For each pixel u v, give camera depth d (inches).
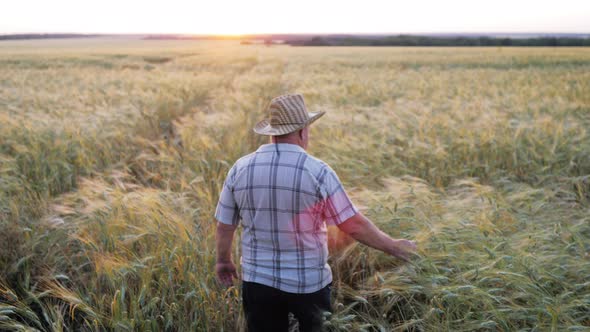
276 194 74.0
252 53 1836.9
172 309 108.3
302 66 1069.8
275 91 565.6
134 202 140.6
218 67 1068.5
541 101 406.0
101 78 700.0
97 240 132.1
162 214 135.2
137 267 114.7
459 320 96.7
